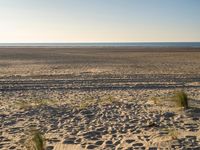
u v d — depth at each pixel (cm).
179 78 1820
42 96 1282
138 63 3155
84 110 975
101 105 1048
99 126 784
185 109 933
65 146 627
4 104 1116
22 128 783
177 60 3581
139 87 1488
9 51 6506
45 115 924
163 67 2664
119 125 790
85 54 5172
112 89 1440
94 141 659
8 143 655
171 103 1038
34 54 5138
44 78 1903
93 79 1791
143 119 844
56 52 6003
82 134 714
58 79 1820
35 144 588
